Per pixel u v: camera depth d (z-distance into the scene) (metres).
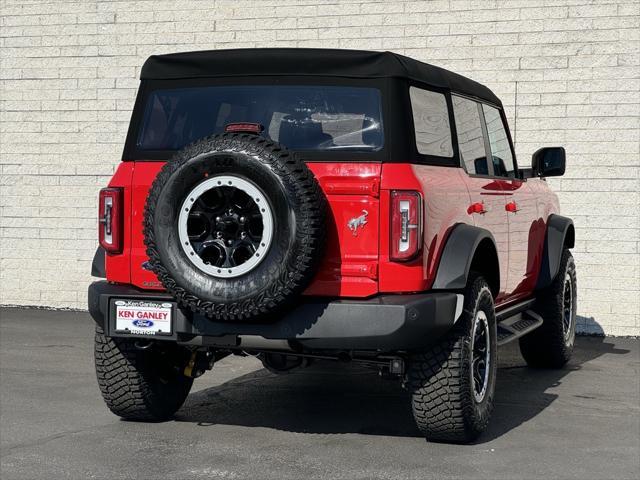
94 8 11.04
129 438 5.35
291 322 4.89
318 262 4.84
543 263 7.56
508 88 9.91
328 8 10.48
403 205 4.89
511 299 7.02
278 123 5.21
